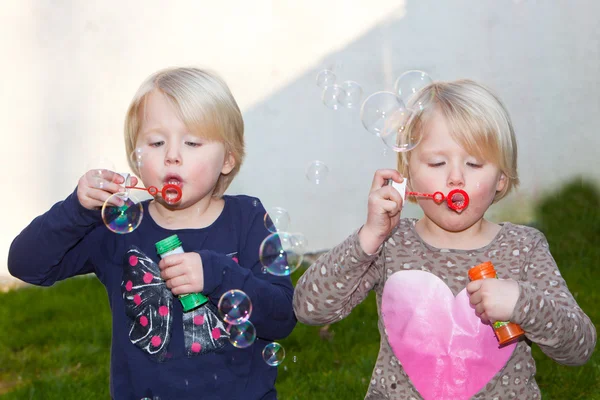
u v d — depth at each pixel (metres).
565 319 1.79
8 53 5.95
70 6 5.92
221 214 2.18
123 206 2.05
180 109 2.03
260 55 5.76
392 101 2.30
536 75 5.67
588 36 5.64
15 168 5.99
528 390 1.92
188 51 5.84
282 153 5.78
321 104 5.73
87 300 4.92
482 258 1.98
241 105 5.78
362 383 3.14
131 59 5.89
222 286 1.96
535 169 5.64
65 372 3.69
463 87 2.02
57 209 2.09
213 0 5.79
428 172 1.96
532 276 1.95
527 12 5.65
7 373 3.78
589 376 3.08
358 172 5.72
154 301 2.06
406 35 5.68
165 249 1.99
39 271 2.13
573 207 5.38
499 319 1.77
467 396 1.91
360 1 5.67
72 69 5.95
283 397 3.09
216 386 2.02
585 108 5.64
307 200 5.76
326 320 2.01
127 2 5.87
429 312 1.95
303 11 5.71
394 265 2.02
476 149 1.91
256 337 2.10
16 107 5.97
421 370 1.94
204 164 2.06
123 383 2.04
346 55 5.70
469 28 5.66
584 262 4.61
